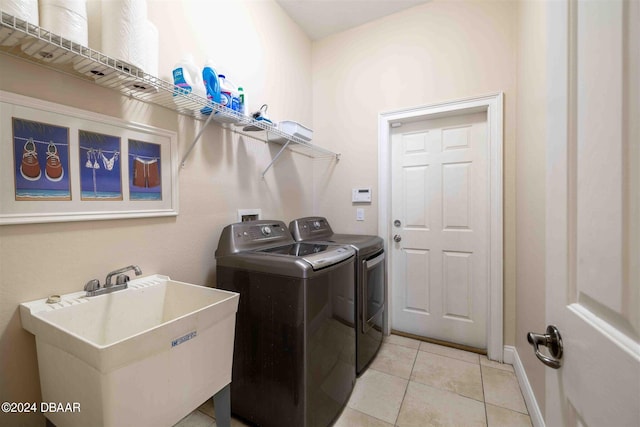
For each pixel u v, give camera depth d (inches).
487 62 80.7
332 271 56.6
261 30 80.5
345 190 102.6
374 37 97.2
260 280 53.5
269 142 83.7
